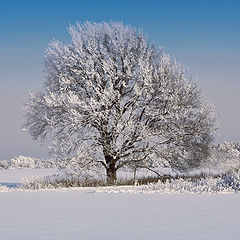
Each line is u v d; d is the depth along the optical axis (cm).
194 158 2864
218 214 993
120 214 1004
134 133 2730
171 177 2947
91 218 938
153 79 2778
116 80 2817
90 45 2836
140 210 1086
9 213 1049
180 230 761
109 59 2750
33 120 2872
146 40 2894
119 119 2686
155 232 743
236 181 1906
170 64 2836
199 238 680
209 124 2852
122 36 2875
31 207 1184
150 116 2731
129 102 2772
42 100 2808
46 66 2900
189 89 2834
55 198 1469
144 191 1758
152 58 2905
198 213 1015
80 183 2575
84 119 2709
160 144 2805
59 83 2823
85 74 2777
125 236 706
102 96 2652
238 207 1147
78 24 2889
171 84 2806
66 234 736
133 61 2805
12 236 725
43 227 819
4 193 1755
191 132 2814
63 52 2872
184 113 2706
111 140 2758
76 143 2714
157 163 2859
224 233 727
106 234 729
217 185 1952
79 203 1284
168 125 2777
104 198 1450
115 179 2792
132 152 2758
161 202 1295
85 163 2720
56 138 2764
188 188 1897
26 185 2395
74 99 2622
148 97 2709
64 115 2712
